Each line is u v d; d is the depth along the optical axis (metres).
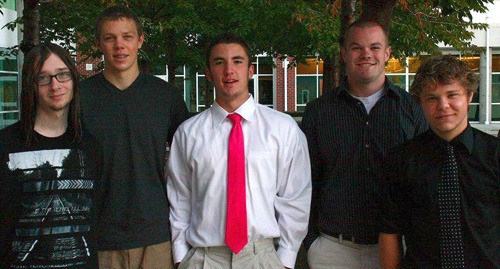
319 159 3.69
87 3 9.29
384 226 3.10
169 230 3.54
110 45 3.50
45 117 2.90
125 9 3.59
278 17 9.90
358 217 3.53
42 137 2.87
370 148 3.52
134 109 3.52
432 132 2.89
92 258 2.88
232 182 3.30
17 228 2.75
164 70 25.91
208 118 3.46
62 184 2.83
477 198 2.73
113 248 3.41
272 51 11.94
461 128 2.79
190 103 28.17
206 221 3.34
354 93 3.62
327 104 3.65
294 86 28.42
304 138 3.56
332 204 3.59
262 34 10.77
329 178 3.62
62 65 2.87
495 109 28.17
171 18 10.72
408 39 9.82
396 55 11.00
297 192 3.49
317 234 3.76
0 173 2.74
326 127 3.62
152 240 3.45
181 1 10.34
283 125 3.45
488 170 2.72
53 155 2.85
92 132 3.44
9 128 2.85
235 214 3.28
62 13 9.21
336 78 9.00
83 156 2.95
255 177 3.35
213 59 3.39
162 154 3.55
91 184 2.96
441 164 2.81
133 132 3.48
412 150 2.92
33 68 2.82
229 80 3.36
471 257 2.72
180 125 3.54
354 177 3.54
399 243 3.16
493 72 27.91
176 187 3.53
